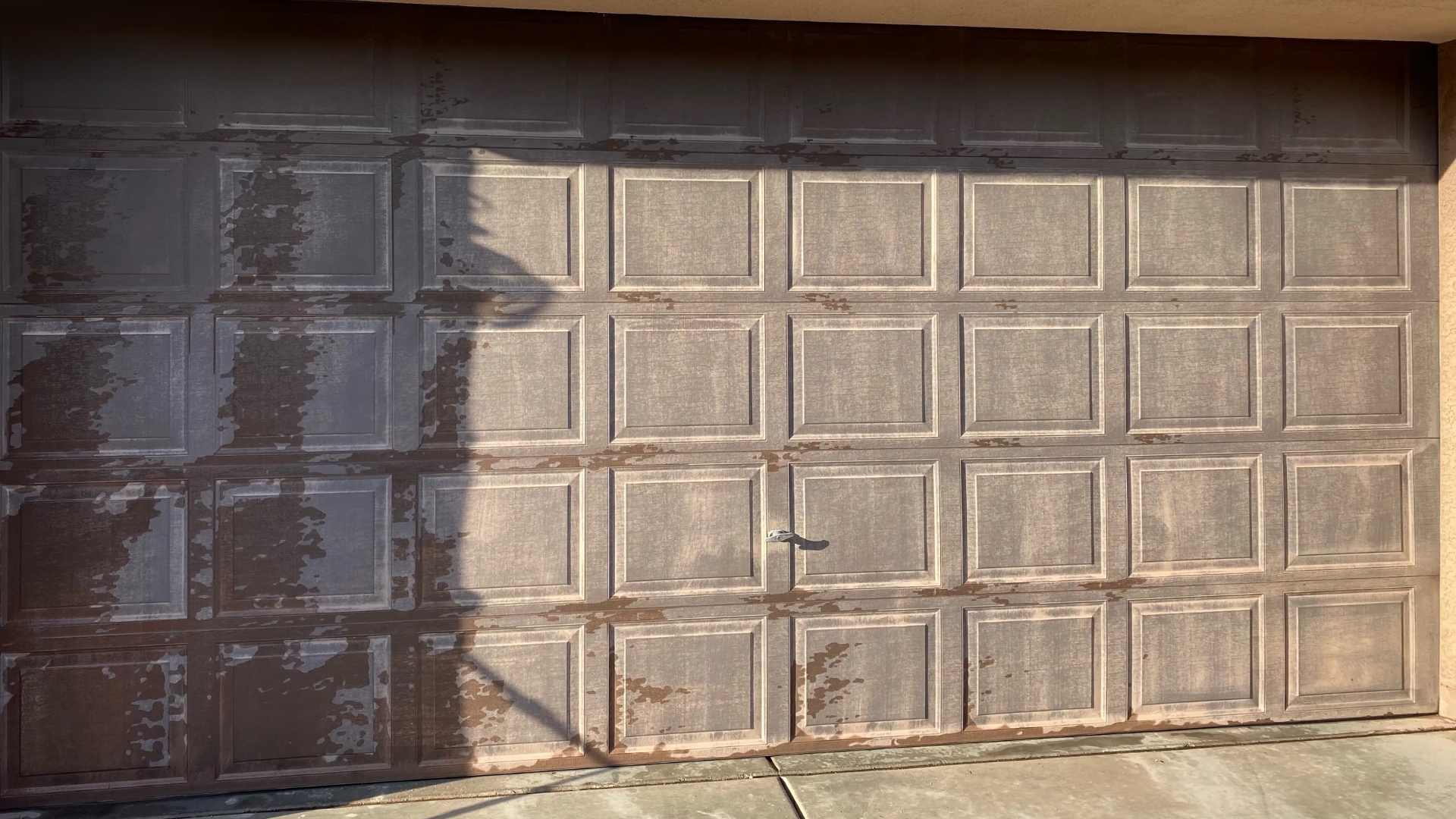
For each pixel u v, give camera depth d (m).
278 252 3.18
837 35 3.45
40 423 3.07
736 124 3.41
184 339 3.14
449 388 3.27
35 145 3.07
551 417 3.32
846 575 3.47
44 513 3.08
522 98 3.30
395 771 3.25
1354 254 3.70
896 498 3.49
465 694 3.29
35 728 3.08
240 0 3.17
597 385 3.34
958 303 3.51
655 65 3.37
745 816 3.03
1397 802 3.10
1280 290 3.66
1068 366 3.56
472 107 3.27
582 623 3.34
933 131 3.50
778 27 3.42
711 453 3.40
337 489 3.22
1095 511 3.58
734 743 3.43
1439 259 3.73
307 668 3.21
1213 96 3.62
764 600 3.43
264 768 3.19
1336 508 3.70
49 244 3.08
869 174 3.47
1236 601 3.65
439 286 3.26
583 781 3.25
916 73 3.49
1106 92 3.57
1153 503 3.61
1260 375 3.65
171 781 3.14
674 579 3.39
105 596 3.11
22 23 3.07
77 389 3.09
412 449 3.25
